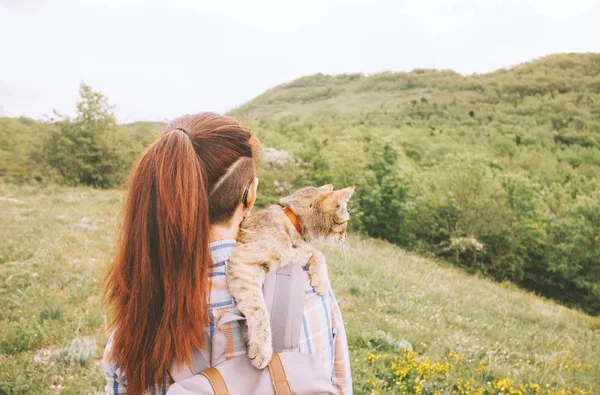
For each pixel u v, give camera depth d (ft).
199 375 3.41
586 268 71.20
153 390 3.66
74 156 84.33
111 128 88.22
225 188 3.96
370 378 16.25
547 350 26.99
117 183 85.30
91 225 41.06
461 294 38.65
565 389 19.74
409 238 66.54
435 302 32.60
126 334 3.64
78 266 26.66
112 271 4.02
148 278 3.57
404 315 26.99
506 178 75.15
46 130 89.20
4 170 82.64
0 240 32.35
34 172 83.56
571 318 42.27
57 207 52.85
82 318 19.85
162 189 3.60
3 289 22.17
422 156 197.06
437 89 468.34
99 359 16.75
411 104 380.58
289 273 3.92
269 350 3.51
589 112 330.54
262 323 3.59
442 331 24.76
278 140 117.80
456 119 332.19
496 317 33.58
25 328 18.38
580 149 251.80
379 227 67.46
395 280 35.22
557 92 399.44
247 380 3.41
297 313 3.71
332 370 4.13
